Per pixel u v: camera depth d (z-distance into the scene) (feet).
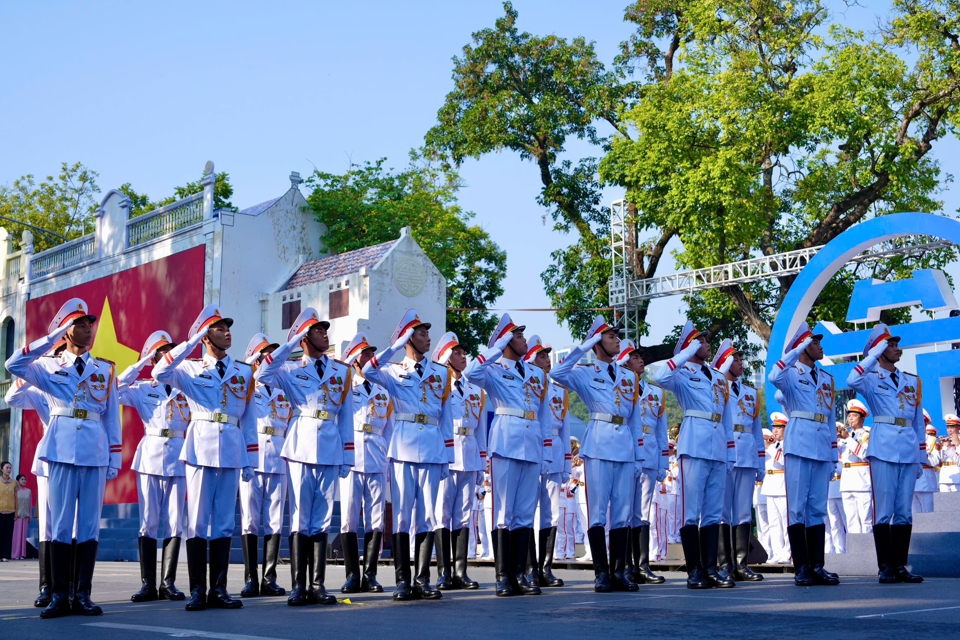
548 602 29.25
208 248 81.71
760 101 92.94
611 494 34.19
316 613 27.17
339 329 76.59
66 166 138.31
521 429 32.71
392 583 41.34
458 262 117.80
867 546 41.14
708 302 107.14
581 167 118.42
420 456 31.40
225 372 30.60
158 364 30.17
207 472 29.78
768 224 95.96
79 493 28.89
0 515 76.18
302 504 30.55
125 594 37.22
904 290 67.41
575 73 116.57
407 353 32.76
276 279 84.02
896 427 35.94
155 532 35.17
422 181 118.62
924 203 97.81
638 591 33.45
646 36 116.06
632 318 104.99
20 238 133.49
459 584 35.73
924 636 20.84
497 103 115.44
